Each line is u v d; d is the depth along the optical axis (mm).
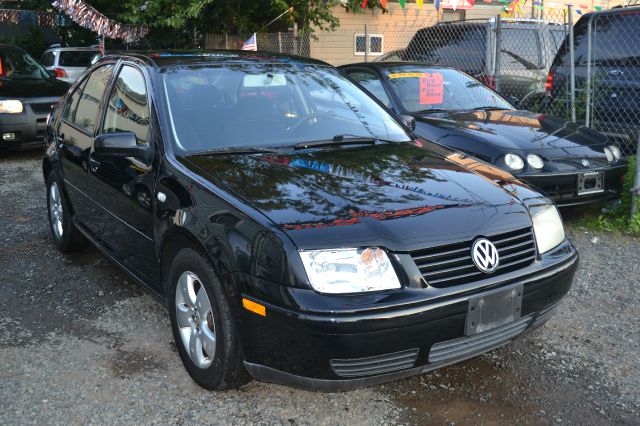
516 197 3178
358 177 3168
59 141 4938
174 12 12938
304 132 3834
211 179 3117
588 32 7133
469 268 2758
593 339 3703
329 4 13266
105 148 3494
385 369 2646
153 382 3229
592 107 7363
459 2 12031
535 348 3592
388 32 15547
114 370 3357
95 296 4367
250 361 2771
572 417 2926
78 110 4805
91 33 19578
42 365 3410
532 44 10445
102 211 4199
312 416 2938
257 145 3607
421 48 10758
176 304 3258
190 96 3748
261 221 2721
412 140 4059
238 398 3076
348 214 2768
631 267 4867
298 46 13891
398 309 2557
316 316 2496
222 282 2791
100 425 2867
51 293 4422
